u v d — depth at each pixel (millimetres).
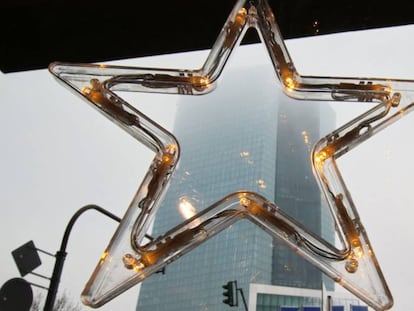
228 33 817
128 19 1170
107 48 1202
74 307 954
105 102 823
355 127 828
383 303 710
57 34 1194
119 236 738
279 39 822
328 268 747
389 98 827
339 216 770
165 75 840
